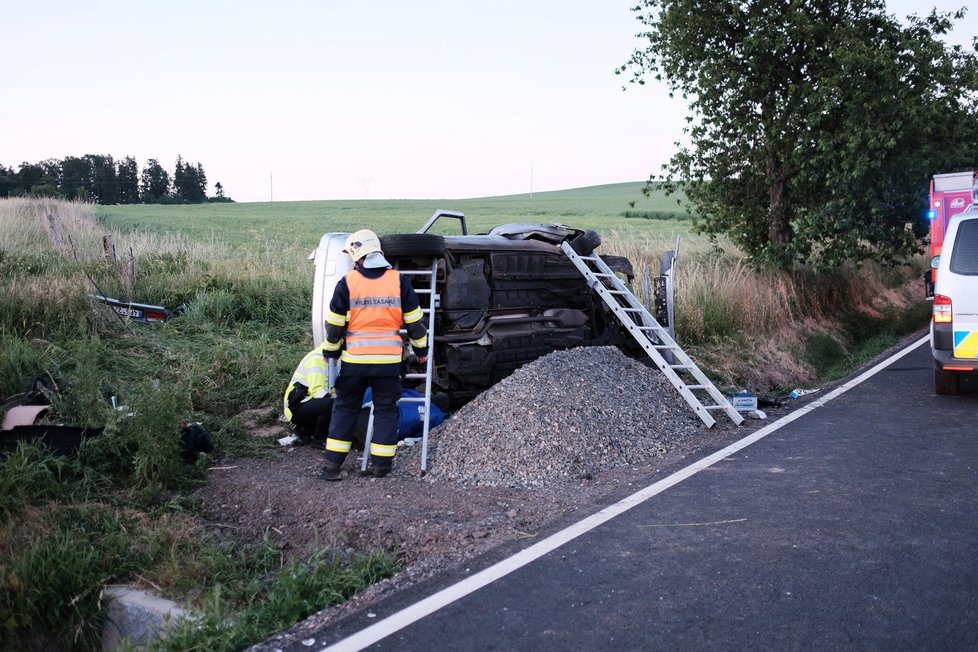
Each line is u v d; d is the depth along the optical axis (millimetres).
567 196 110562
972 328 9094
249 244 21500
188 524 5453
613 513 5379
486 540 4922
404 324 6613
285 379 9047
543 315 9375
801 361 13414
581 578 4289
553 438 6703
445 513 5457
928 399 9492
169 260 13961
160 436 6090
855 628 3646
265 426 8055
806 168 15719
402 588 4230
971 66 15828
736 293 14562
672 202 75688
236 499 6031
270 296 12617
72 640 4504
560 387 7480
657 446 7250
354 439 7328
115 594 4613
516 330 8930
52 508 5355
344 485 6223
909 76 14930
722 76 15578
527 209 62875
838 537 4848
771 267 16656
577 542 4836
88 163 143375
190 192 146875
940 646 3467
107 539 5066
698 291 14195
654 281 14305
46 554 4691
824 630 3633
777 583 4176
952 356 9234
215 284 12695
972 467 6410
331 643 3629
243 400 8594
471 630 3707
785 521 5164
